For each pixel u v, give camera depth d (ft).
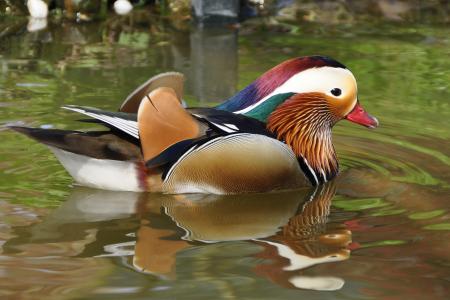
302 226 32.83
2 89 46.75
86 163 35.53
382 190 36.45
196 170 35.45
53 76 49.19
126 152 35.29
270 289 27.30
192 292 26.99
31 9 60.59
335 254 30.07
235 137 35.40
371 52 55.52
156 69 50.78
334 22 62.28
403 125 43.93
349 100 38.65
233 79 49.24
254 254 30.07
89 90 46.80
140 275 28.17
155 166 35.24
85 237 31.37
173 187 35.76
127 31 59.06
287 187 37.06
